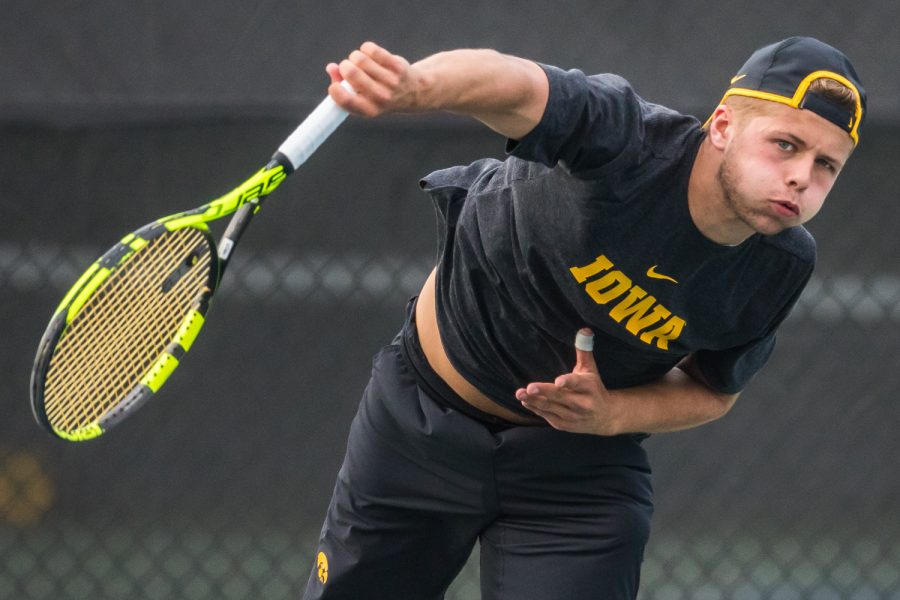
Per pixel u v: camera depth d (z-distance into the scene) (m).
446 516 10.47
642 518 10.26
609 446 10.15
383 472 10.53
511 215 8.88
